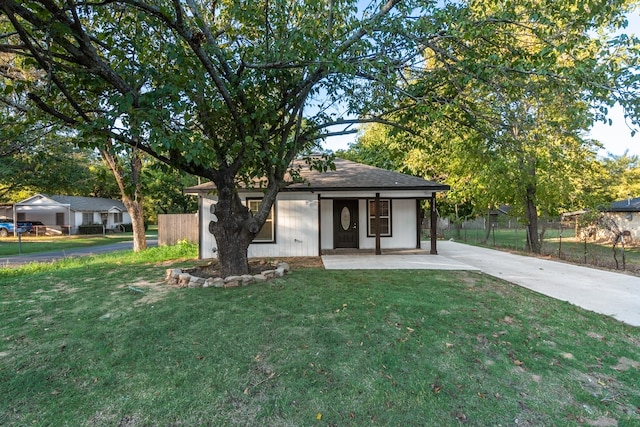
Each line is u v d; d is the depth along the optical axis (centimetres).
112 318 454
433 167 1705
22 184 2145
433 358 358
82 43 449
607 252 1561
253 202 1071
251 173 741
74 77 518
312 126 725
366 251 1155
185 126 559
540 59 496
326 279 661
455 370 340
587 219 1276
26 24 512
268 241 1067
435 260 950
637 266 980
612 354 386
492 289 610
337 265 855
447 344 385
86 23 609
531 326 447
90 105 562
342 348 370
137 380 316
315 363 343
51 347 374
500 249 1352
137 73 538
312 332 404
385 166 2238
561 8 509
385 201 1242
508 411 288
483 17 528
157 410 278
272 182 680
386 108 714
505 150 671
